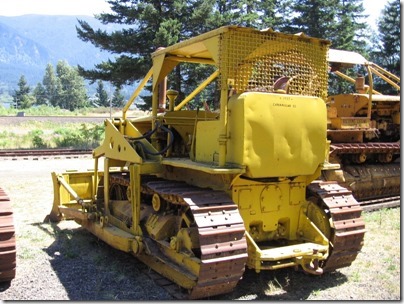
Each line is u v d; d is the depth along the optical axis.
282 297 5.01
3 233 4.93
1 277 5.06
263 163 4.73
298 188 5.55
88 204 7.05
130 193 6.24
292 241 5.53
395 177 11.33
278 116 4.82
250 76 4.98
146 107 23.22
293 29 33.44
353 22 36.50
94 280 5.37
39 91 120.81
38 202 9.55
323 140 5.20
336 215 5.36
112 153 6.55
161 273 5.38
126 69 21.66
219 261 4.41
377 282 5.51
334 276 5.69
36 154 17.09
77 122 34.34
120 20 23.08
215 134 4.99
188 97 6.74
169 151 5.96
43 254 6.30
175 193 4.89
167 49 5.87
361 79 11.56
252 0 29.88
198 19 22.09
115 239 5.97
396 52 37.44
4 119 34.91
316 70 5.45
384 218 8.83
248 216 5.16
